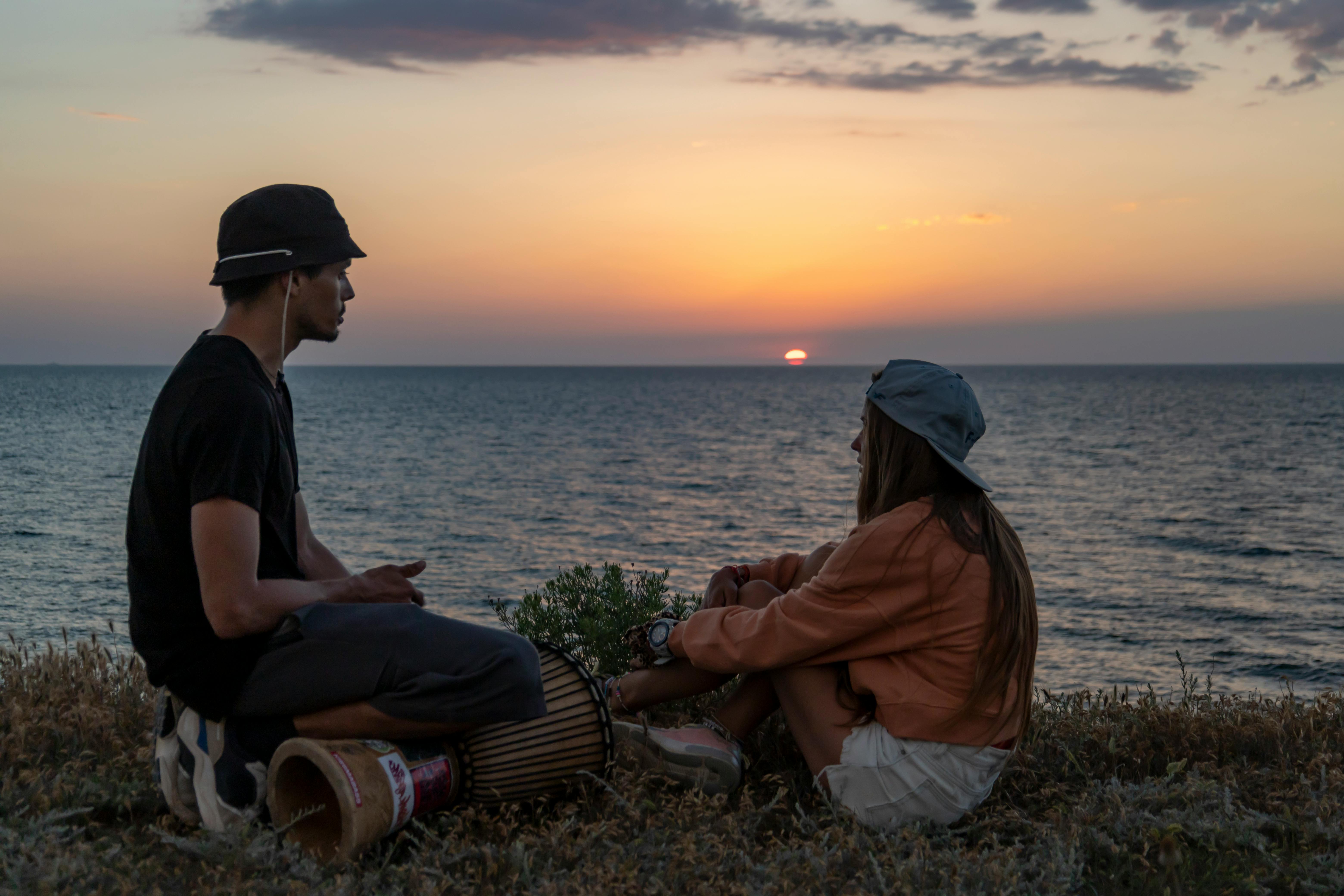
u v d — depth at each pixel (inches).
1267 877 103.1
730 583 133.0
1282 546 1368.1
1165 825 112.0
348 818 94.0
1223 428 3937.0
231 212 104.3
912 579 111.4
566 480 2250.2
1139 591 1068.5
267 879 90.5
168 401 97.0
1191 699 167.2
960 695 112.8
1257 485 2133.4
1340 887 98.7
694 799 111.3
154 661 100.8
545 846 103.1
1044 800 127.3
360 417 4899.1
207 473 94.3
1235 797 126.0
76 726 129.2
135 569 100.3
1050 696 174.1
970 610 111.4
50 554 1117.1
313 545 128.9
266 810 102.3
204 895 85.7
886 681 114.4
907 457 116.0
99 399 5890.8
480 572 1166.3
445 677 100.6
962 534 111.7
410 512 1695.4
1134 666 756.6
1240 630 880.3
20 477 2000.5
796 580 133.3
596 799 119.3
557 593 184.2
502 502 1849.2
